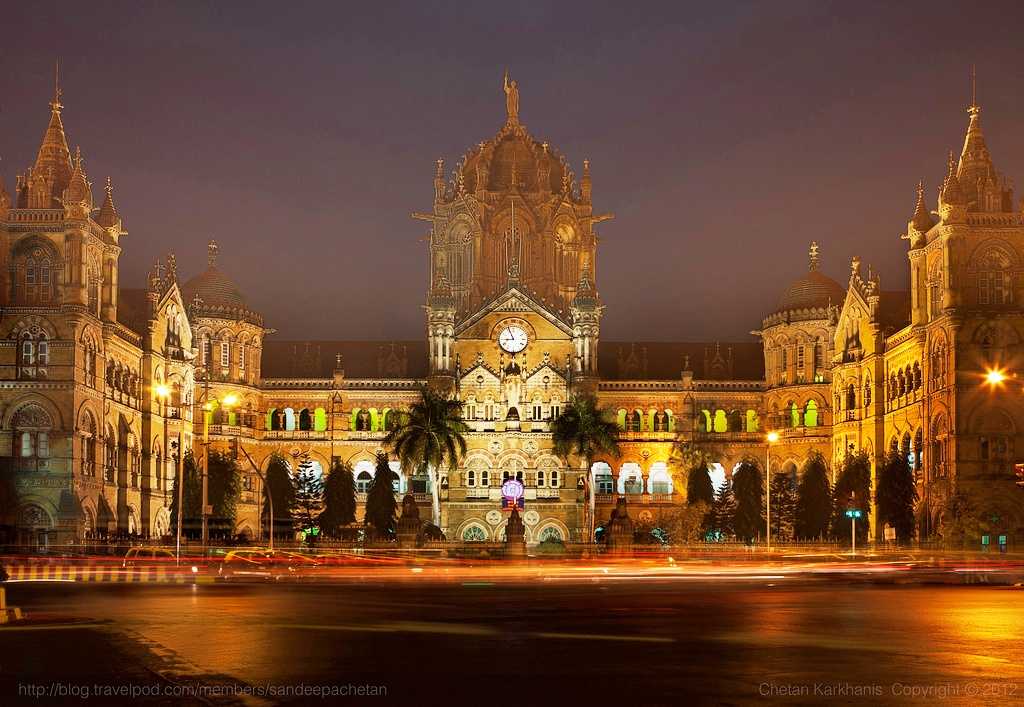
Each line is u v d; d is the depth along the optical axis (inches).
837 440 5994.1
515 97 7165.4
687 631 1610.5
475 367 6318.9
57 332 4660.4
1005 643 1450.5
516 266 6417.3
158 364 5600.4
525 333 6368.1
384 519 5546.3
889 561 4217.5
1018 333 4699.8
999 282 4793.3
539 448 6274.6
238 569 3801.7
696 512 5718.5
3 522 4473.4
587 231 6993.1
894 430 5467.5
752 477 5708.7
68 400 4616.1
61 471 4584.2
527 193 6870.1
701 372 6811.0
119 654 1343.5
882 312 5846.5
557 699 1043.9
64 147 5078.7
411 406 5713.6
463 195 6850.4
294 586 2829.7
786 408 6314.0
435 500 5935.0
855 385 5826.8
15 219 4741.6
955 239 4781.0
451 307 6314.0
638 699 1042.7
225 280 6348.4
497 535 6186.0
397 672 1205.7
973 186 5000.0
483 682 1141.1
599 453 6353.3
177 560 3831.2
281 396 6427.2
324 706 1008.9
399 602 2219.5
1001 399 4667.8
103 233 5054.1
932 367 4933.6
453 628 1662.2
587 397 5984.3
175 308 5802.2
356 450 6382.9
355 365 6752.0
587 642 1476.4
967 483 4633.4
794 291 6427.2
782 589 2699.3
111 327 4997.5
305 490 6023.6
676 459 6368.1
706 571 3727.9
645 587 2800.2
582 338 6294.3
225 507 5290.4
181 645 1433.3
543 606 2107.5
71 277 4714.6
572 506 6200.8
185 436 5836.6
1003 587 2805.1
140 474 5428.2
